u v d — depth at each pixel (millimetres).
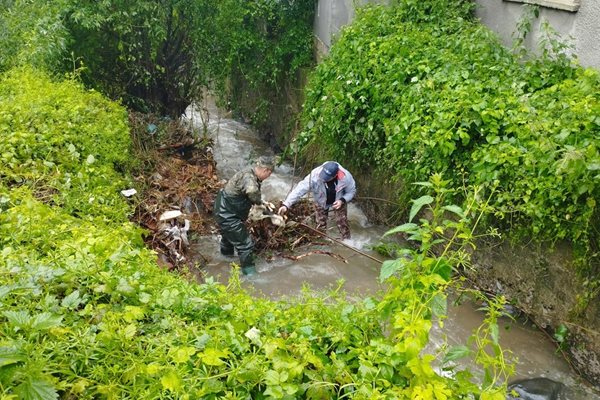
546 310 5098
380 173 7422
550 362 4848
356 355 2658
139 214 6516
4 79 7414
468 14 7984
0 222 3795
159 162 8203
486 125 5262
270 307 3143
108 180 5766
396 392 2293
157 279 3363
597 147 4309
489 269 5691
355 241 7270
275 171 9836
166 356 2457
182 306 2988
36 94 6551
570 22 6078
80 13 8852
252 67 10508
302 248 7094
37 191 4812
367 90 7133
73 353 2422
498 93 5570
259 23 10391
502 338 5145
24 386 2104
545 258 4980
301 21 10234
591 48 5785
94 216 4836
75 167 5457
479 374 4551
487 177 5023
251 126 12320
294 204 7602
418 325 2318
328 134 7824
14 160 5070
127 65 10219
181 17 10273
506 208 4961
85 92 7988
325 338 2863
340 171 6859
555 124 4715
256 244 6906
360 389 2309
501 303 2688
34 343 2422
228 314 2986
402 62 6852
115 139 6719
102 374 2352
